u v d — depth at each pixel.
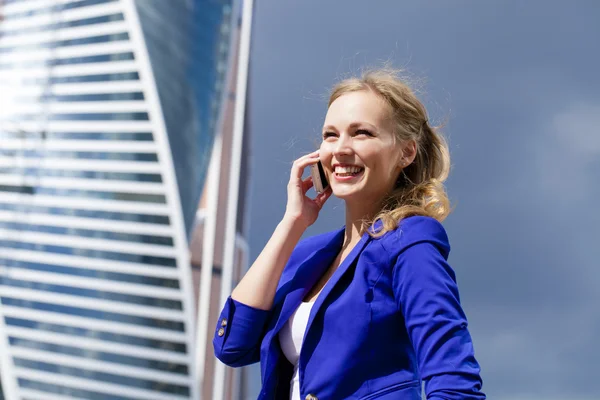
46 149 81.75
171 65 87.38
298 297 2.41
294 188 2.68
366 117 2.40
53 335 75.38
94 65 85.12
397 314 2.18
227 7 94.56
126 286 78.50
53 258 78.19
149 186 82.62
